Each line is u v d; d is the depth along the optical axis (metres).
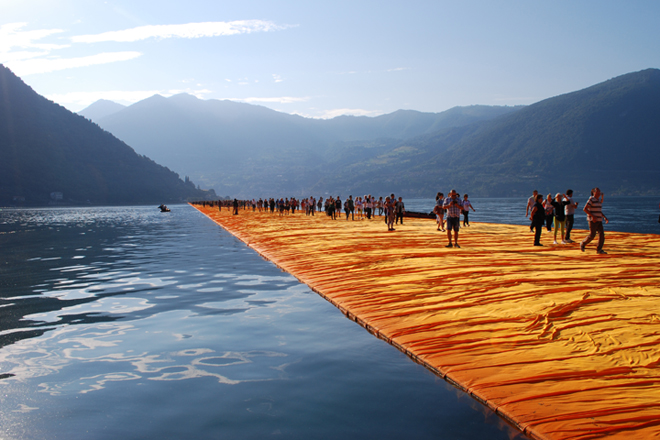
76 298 8.80
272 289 9.44
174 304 8.15
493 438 3.40
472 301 7.14
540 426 3.46
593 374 4.27
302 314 7.30
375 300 7.67
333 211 37.88
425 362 4.97
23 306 8.11
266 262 13.77
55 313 7.55
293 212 53.44
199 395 4.23
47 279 11.13
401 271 10.09
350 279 9.65
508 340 5.32
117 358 5.29
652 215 62.41
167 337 6.11
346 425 3.62
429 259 11.77
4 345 5.81
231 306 7.92
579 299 6.93
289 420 3.72
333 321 6.87
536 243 14.57
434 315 6.52
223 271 12.04
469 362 4.77
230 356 5.32
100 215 79.00
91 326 6.71
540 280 8.49
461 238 17.75
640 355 4.65
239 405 4.02
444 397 4.15
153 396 4.23
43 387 4.46
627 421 3.44
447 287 8.22
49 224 45.41
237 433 3.51
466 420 3.70
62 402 4.11
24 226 41.38
